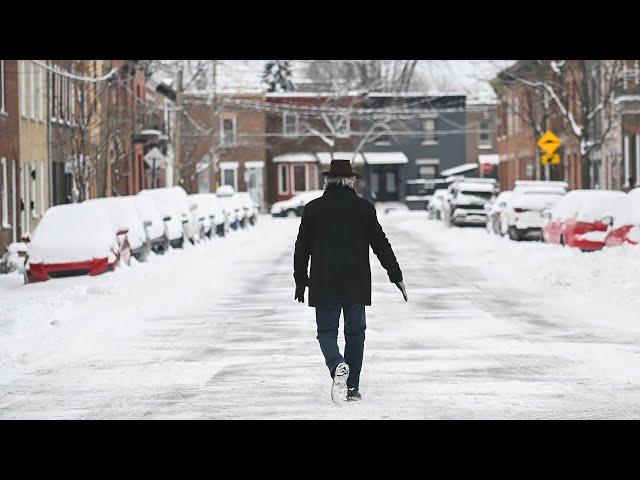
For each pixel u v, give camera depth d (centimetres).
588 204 9631
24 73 11831
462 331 4678
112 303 6138
